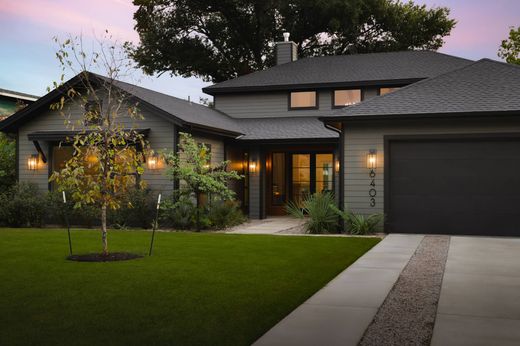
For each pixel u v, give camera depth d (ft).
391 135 43.42
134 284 22.17
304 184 65.10
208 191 48.65
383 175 43.60
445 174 42.39
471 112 40.24
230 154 61.26
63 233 42.34
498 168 41.22
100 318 16.88
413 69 66.54
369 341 14.90
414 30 104.47
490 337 15.11
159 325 16.12
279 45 80.43
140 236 40.47
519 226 40.65
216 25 105.50
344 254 31.24
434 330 15.84
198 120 52.90
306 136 57.93
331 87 66.28
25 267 26.27
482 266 27.12
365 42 106.22
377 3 98.84
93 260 28.48
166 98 58.90
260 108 70.18
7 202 50.70
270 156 65.82
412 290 21.56
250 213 61.36
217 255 30.58
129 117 51.19
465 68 49.67
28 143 55.21
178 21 102.37
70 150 54.34
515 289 21.63
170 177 49.34
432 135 42.42
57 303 18.84
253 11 101.45
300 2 95.04
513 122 40.68
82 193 31.04
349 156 44.45
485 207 41.42
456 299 19.89
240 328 15.89
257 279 23.45
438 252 32.09
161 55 104.47
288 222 56.44
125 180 30.89
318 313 17.75
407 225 43.11
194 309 18.08
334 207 44.42
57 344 14.23
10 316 17.11
